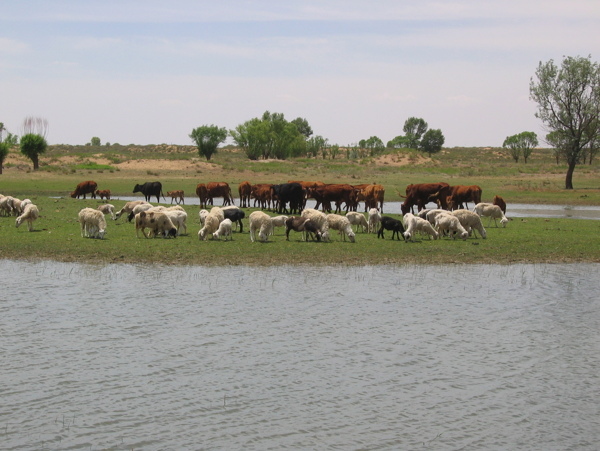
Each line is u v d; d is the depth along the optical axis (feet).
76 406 33.42
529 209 148.77
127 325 46.75
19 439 29.99
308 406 34.01
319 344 43.39
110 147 528.22
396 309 52.34
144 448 29.45
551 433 31.65
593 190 191.01
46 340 43.21
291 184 113.50
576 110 201.36
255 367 39.09
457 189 122.21
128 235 83.66
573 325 48.88
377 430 31.60
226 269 65.82
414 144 470.39
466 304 54.39
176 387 35.96
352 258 71.87
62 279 60.80
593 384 37.55
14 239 79.82
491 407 34.35
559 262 73.56
